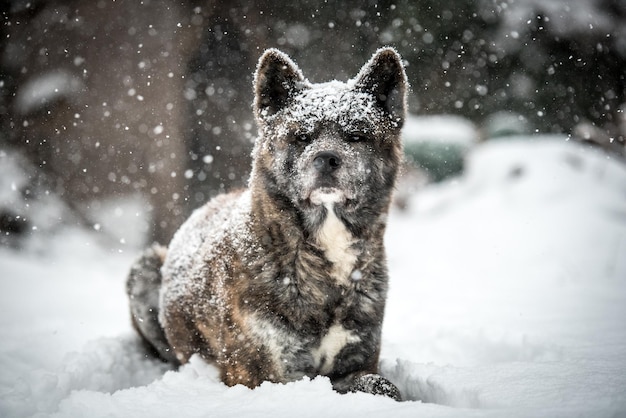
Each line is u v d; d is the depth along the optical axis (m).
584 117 23.78
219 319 5.90
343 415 4.45
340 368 5.88
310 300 5.65
